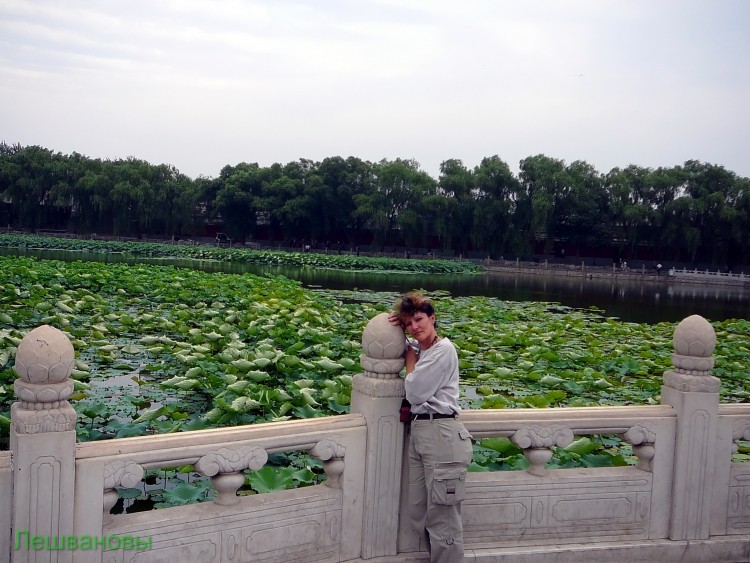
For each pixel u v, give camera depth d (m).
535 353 11.16
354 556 3.50
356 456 3.46
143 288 19.25
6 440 5.62
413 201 69.44
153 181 75.56
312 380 7.62
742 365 11.66
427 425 3.33
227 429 3.18
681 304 34.25
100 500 2.82
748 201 58.97
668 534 4.00
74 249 52.56
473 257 73.12
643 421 3.92
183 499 4.59
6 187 72.88
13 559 2.67
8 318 10.91
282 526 3.28
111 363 9.29
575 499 3.84
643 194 62.56
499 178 65.44
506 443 5.27
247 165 78.00
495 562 3.61
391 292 26.42
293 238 77.00
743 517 4.11
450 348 3.38
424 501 3.42
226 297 17.72
